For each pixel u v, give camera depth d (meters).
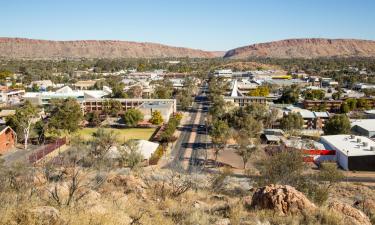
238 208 15.49
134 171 40.06
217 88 160.12
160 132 87.25
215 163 62.72
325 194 26.95
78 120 86.00
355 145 66.12
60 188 17.53
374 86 169.88
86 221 10.92
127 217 12.84
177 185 26.09
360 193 39.28
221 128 73.75
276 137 79.50
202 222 13.66
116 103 112.88
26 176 23.44
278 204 15.39
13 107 114.75
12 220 10.36
